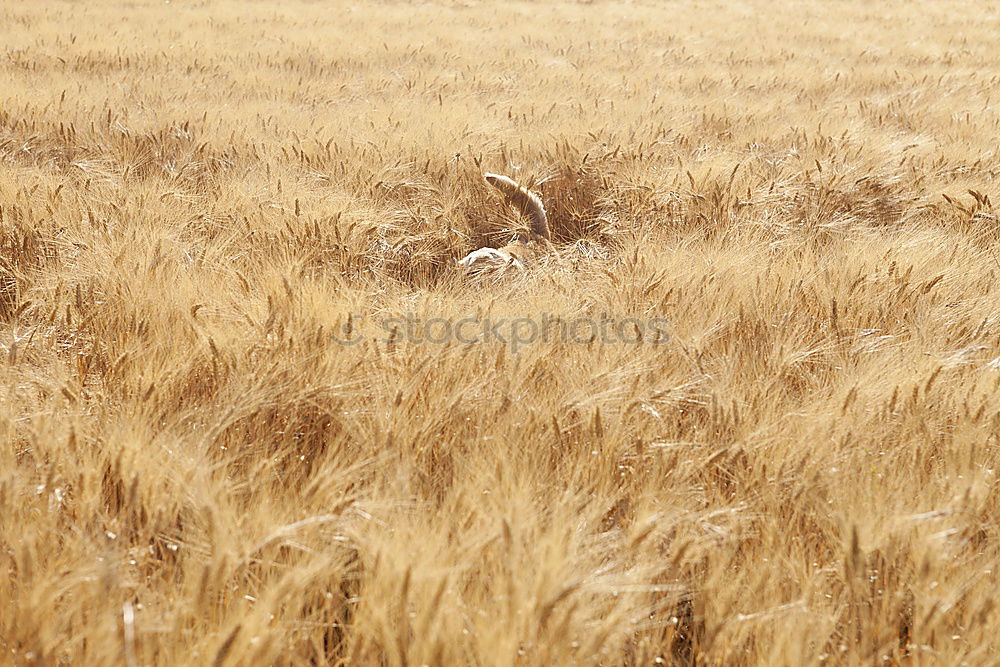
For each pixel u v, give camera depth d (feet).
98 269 23.56
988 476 14.92
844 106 63.87
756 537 14.05
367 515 12.31
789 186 39.42
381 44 105.60
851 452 15.57
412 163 42.80
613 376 17.84
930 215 37.04
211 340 18.45
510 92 68.90
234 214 31.83
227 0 159.43
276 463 15.30
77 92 60.90
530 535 12.29
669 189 37.42
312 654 11.95
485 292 25.44
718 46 112.47
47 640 10.29
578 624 10.84
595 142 47.03
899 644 12.83
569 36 120.16
